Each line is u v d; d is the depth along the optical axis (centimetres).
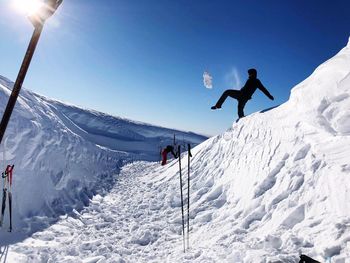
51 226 774
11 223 692
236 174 858
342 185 455
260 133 881
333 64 688
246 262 422
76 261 562
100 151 2500
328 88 654
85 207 1050
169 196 1066
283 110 839
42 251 596
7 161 865
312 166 554
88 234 761
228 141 1110
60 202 981
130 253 639
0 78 1444
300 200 525
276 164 671
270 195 615
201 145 1542
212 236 619
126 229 811
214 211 780
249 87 1020
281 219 516
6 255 545
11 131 994
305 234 439
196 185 1061
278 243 454
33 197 866
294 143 669
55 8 206
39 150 1095
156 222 845
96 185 1477
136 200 1176
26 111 1224
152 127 7219
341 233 389
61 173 1167
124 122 6388
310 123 655
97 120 5425
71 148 1534
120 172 2302
